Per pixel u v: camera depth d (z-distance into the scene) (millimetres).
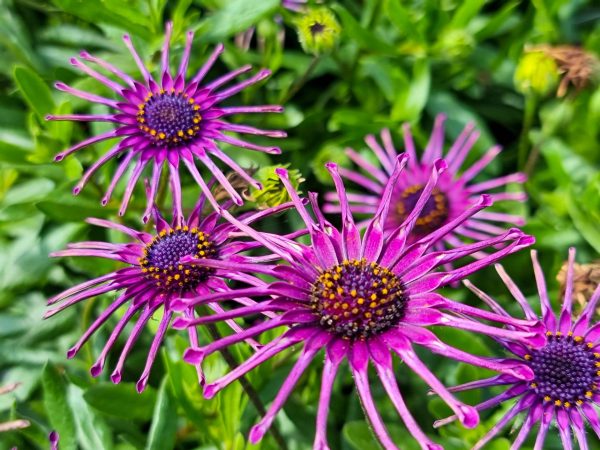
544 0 193
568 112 171
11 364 165
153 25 179
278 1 175
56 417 143
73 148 135
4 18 184
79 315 171
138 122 139
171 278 116
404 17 184
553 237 172
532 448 141
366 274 102
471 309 95
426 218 170
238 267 99
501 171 197
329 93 202
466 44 188
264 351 93
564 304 120
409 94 188
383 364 94
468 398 144
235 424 145
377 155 178
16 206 170
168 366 138
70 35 192
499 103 204
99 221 128
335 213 185
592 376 111
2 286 164
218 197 145
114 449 145
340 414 158
